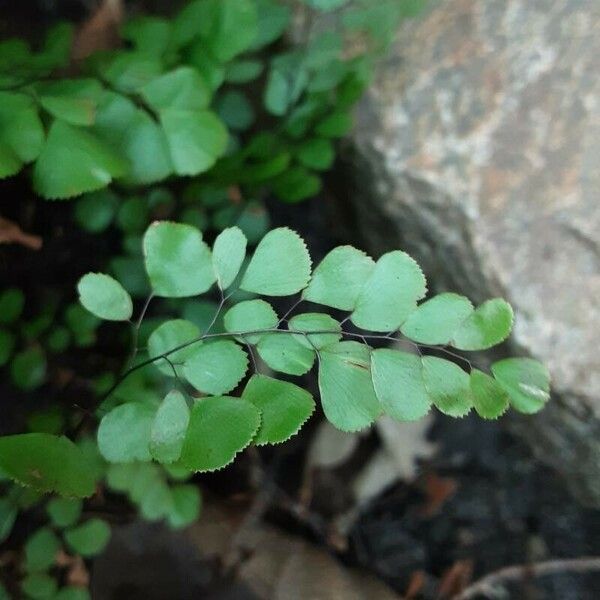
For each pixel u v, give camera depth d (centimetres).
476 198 47
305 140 48
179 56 45
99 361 48
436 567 53
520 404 36
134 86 42
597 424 48
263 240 36
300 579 49
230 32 44
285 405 35
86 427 45
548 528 54
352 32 50
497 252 47
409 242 50
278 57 48
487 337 36
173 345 37
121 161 40
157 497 46
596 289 47
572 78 48
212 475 52
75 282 50
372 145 49
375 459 55
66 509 45
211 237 49
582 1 49
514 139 48
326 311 53
